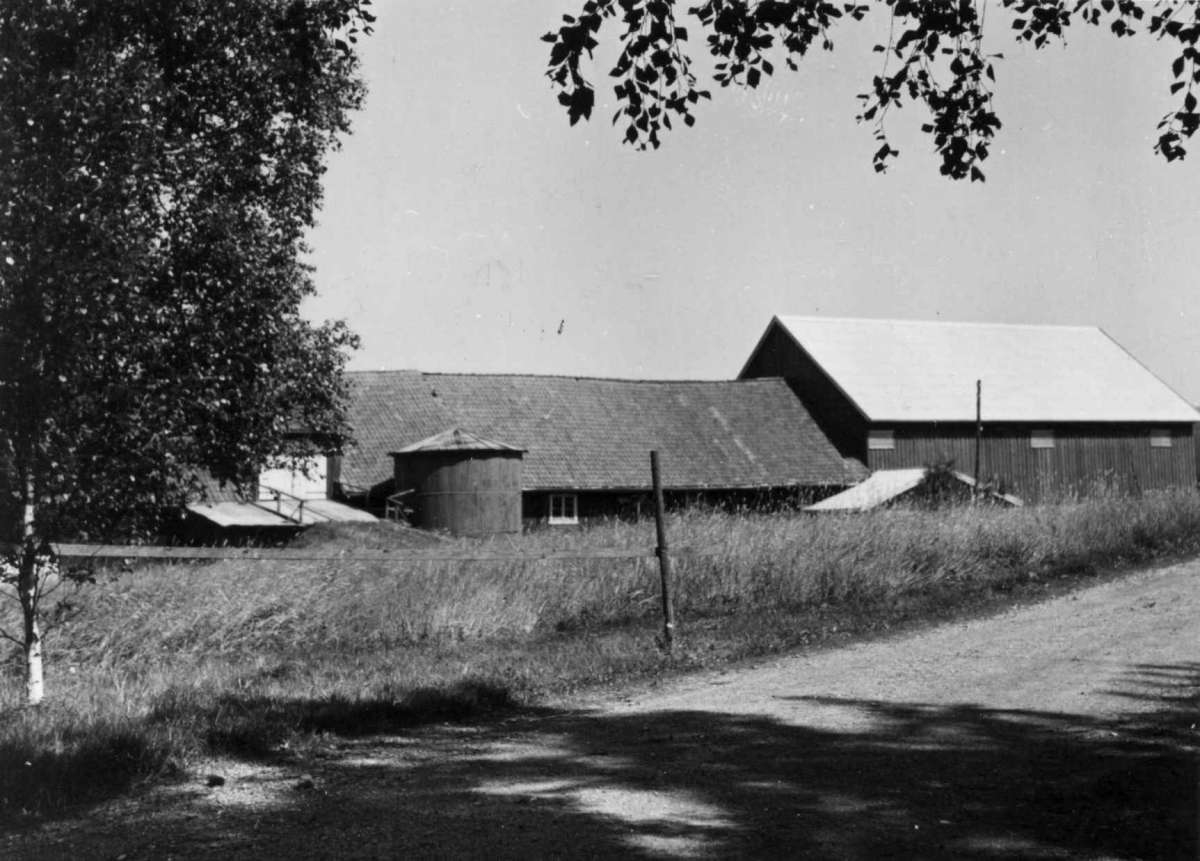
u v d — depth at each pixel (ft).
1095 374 192.54
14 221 27.07
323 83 72.38
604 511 152.76
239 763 23.95
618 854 17.42
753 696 30.76
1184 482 188.96
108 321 27.89
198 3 41.34
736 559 51.13
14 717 25.79
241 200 65.10
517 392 163.73
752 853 17.38
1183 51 29.22
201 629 41.24
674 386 175.11
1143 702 27.86
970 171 31.24
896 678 32.73
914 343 188.34
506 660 37.22
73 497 28.07
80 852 18.15
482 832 18.69
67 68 28.66
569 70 27.09
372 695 29.89
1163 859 16.70
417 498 136.56
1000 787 20.77
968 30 29.76
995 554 60.13
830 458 167.32
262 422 76.18
